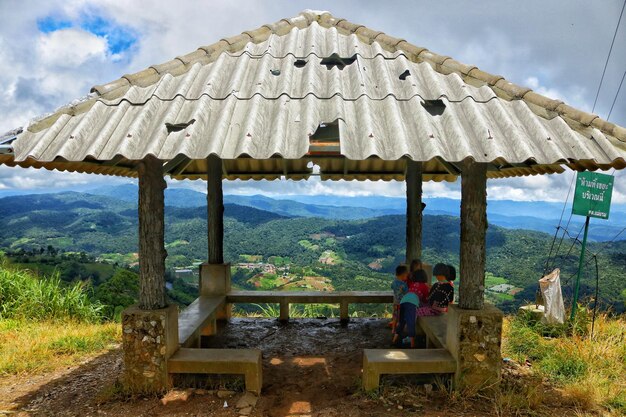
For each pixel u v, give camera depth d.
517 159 3.32
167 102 4.00
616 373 4.66
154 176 3.84
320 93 4.15
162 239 3.95
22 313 7.64
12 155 3.36
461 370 3.83
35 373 4.95
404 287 5.50
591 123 3.72
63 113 3.69
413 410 3.58
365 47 5.23
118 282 10.16
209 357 3.90
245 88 4.23
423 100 3.99
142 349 3.83
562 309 6.04
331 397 3.93
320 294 6.73
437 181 7.91
